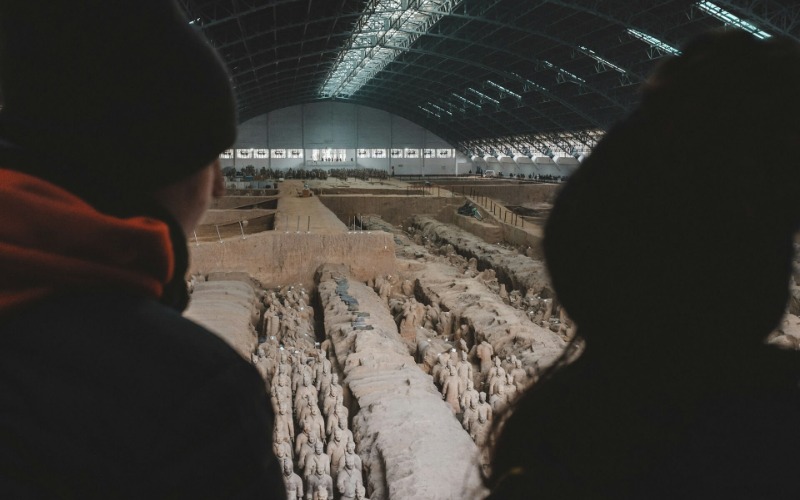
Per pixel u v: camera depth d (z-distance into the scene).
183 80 1.20
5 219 0.96
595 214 1.08
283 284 24.16
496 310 19.67
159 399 0.97
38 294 0.98
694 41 1.08
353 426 11.96
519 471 1.16
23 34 1.09
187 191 1.33
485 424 12.65
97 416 0.93
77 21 1.08
